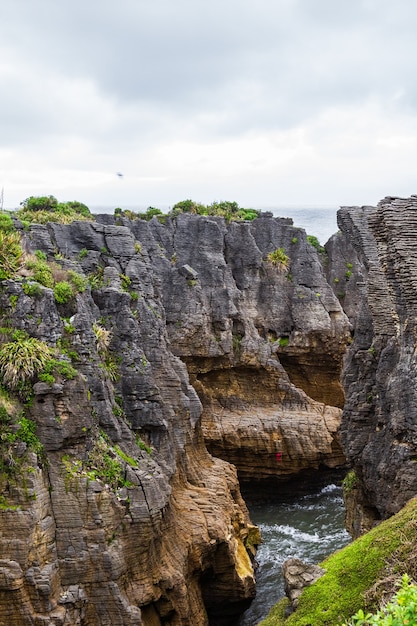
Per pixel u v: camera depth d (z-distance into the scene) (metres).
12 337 26.61
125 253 41.03
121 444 29.00
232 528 33.94
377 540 25.34
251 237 63.19
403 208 32.53
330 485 55.91
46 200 61.53
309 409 56.47
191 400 39.03
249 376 58.00
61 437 25.48
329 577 24.66
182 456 35.78
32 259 30.36
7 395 25.48
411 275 31.00
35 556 23.48
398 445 30.53
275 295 62.59
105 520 25.42
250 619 34.03
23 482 23.98
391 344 33.12
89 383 28.30
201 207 70.38
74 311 29.16
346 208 46.06
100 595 24.70
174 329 56.12
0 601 23.03
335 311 62.69
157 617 27.78
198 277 58.47
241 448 52.97
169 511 29.89
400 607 14.02
